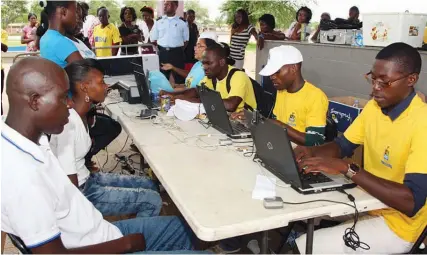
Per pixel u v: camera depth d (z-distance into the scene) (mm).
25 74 1109
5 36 6039
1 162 1036
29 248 1059
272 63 2133
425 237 1485
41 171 1114
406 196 1347
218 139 2154
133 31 6449
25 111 1127
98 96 1879
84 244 1326
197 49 3414
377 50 3293
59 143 1648
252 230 1235
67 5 2666
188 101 2812
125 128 2482
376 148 1625
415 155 1393
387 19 3145
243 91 2695
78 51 2748
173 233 1641
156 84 3217
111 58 3623
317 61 4125
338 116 3131
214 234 1188
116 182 2090
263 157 1734
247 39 5562
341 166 1439
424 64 2902
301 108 2145
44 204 1062
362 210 1387
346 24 3811
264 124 1619
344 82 3785
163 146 2027
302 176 1532
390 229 1515
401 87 1439
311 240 1425
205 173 1645
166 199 2816
